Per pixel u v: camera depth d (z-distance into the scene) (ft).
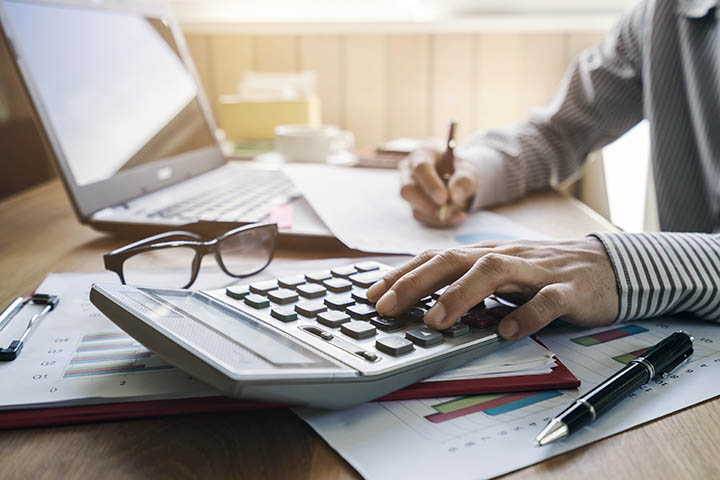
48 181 3.60
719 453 0.98
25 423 1.06
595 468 0.94
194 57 4.80
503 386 1.17
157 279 1.77
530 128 3.18
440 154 2.67
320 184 2.71
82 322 1.44
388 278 1.39
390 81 4.72
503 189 2.83
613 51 3.19
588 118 3.17
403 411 1.10
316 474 0.93
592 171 4.45
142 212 2.34
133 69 2.79
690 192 2.72
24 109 3.38
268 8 4.89
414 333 1.22
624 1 4.60
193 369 1.01
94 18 2.61
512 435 1.02
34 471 0.94
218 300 1.39
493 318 1.33
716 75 2.63
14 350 1.25
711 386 1.20
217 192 2.74
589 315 1.43
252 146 4.04
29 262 2.01
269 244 1.92
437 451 0.98
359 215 2.39
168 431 1.05
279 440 1.03
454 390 1.15
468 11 4.77
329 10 4.90
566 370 1.23
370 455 0.97
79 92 2.35
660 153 2.78
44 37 2.24
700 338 1.43
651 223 3.80
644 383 1.16
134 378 1.18
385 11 4.87
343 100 4.81
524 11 4.72
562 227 2.39
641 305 1.48
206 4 4.82
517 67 4.57
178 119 3.04
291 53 4.75
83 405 1.10
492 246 1.54
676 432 1.04
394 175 3.18
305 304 1.36
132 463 0.96
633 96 3.17
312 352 1.12
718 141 2.64
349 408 1.10
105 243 2.25
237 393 0.97
